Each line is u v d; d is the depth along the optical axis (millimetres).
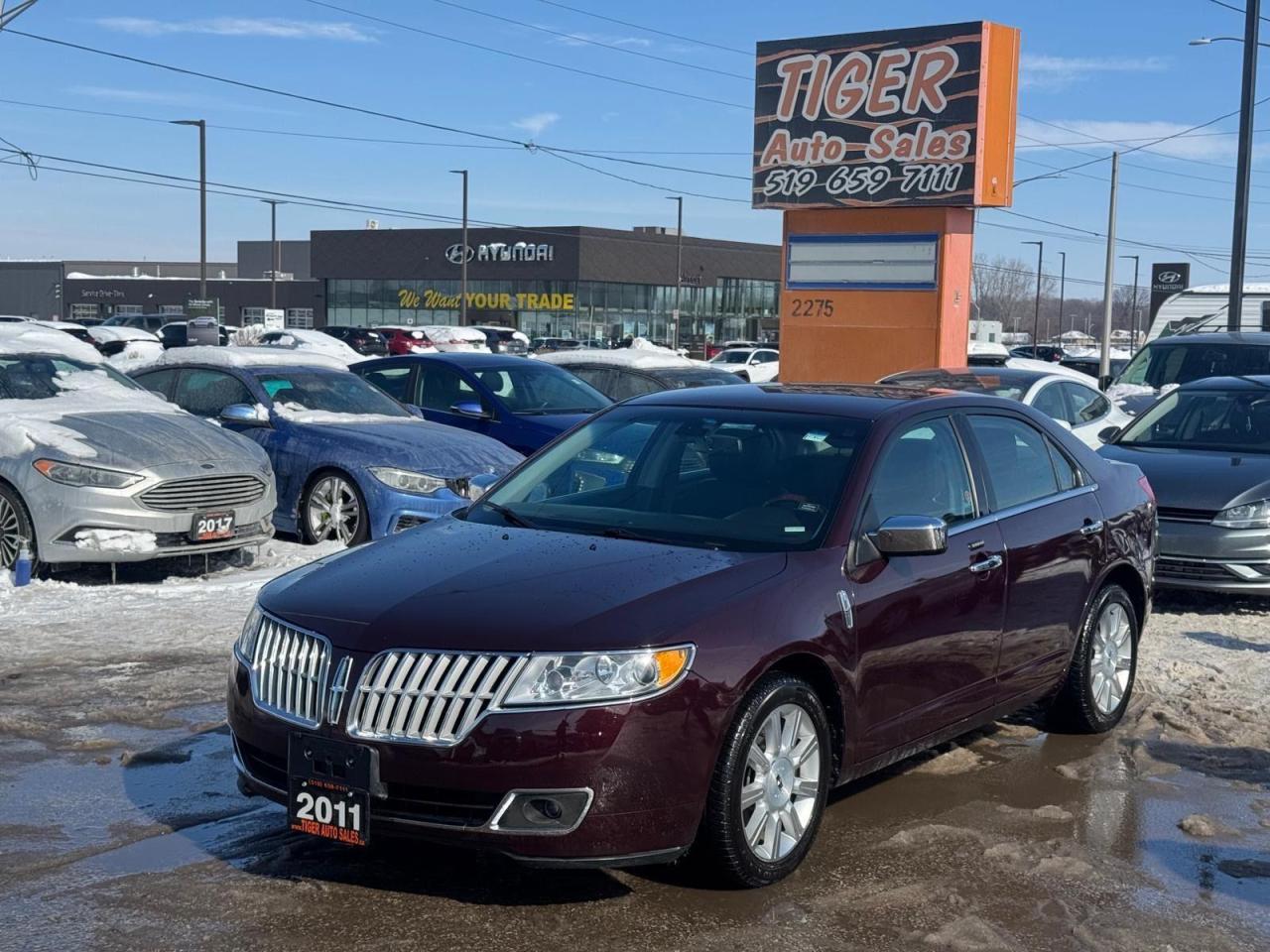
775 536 4984
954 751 6227
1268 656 8070
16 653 7332
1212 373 16281
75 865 4578
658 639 4199
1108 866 4836
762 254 93188
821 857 4844
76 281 93375
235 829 4941
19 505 9070
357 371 14250
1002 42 20078
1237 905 4520
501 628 4207
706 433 5570
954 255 20656
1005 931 4262
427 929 4156
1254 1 24312
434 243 84312
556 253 80750
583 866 4109
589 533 5133
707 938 4141
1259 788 5750
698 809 4230
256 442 10961
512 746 4043
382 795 4148
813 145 21266
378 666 4219
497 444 11656
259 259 116000
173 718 6242
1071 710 6379
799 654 4566
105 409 9914
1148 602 6945
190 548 9320
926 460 5547
